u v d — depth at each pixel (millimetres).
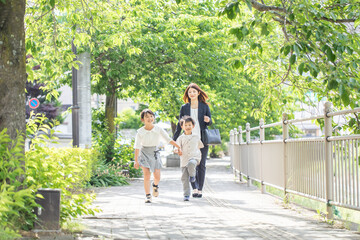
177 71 24078
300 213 9141
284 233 6914
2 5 6344
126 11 12406
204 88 27281
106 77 23281
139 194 13352
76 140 16219
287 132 10836
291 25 8391
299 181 9805
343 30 8734
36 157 6602
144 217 8594
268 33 7820
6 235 4770
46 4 10406
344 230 7199
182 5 25297
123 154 21016
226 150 58750
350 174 7438
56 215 6117
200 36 23484
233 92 32312
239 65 8633
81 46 17500
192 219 8352
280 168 11203
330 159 8227
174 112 27156
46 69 10867
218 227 7488
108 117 23453
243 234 6848
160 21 23594
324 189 8492
